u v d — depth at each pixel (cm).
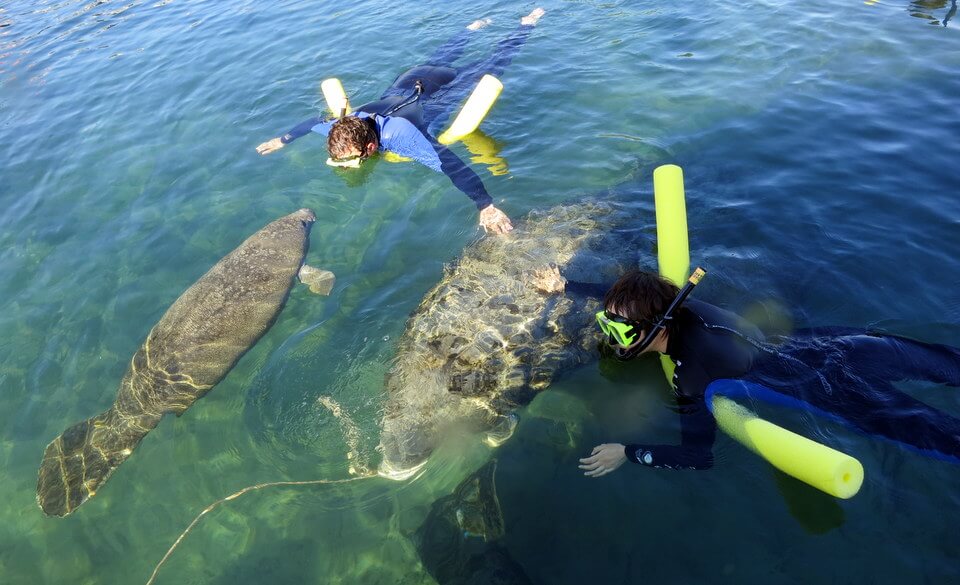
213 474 176
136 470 180
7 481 180
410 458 173
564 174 270
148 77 396
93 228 274
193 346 204
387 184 285
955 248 200
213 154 316
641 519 143
